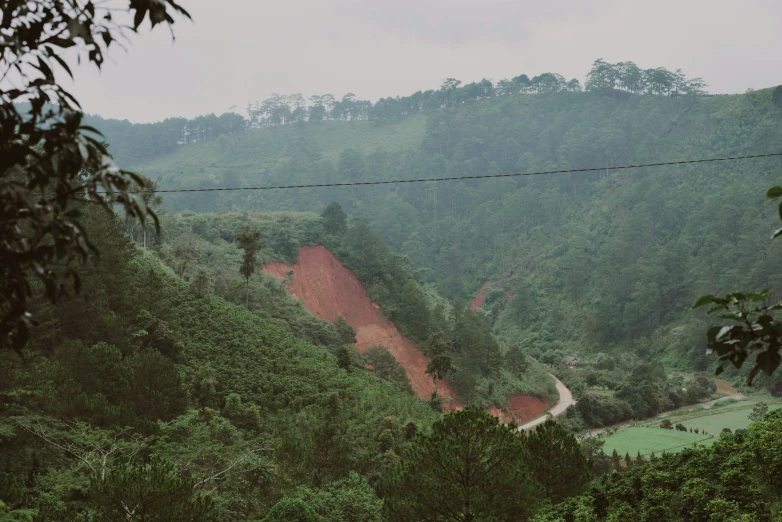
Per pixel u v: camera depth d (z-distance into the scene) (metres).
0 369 29.72
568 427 97.88
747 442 23.80
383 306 120.56
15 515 21.30
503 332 183.75
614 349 162.38
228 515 27.86
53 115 3.83
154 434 32.75
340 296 119.50
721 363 4.20
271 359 58.94
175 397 37.41
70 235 3.86
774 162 192.50
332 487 33.12
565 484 25.03
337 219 133.00
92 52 4.02
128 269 54.09
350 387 60.56
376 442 49.88
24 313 3.87
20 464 26.44
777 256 149.38
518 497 22.28
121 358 38.16
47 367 33.47
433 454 22.73
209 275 90.62
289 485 33.44
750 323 4.13
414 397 87.81
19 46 3.83
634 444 88.50
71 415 30.53
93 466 26.69
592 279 186.75
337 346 90.38
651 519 20.48
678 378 130.75
